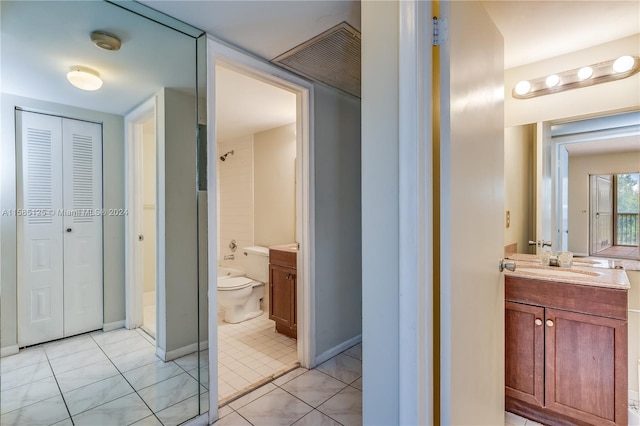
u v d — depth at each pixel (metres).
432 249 1.02
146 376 1.56
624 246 1.95
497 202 1.47
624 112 1.92
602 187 2.02
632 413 1.67
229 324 3.24
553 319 1.64
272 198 3.67
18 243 1.23
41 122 1.28
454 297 1.03
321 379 2.14
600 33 1.82
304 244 2.30
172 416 1.61
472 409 1.17
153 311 1.59
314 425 1.66
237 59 1.79
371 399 1.11
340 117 2.54
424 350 0.98
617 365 1.47
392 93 1.05
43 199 1.29
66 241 1.35
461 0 1.10
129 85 1.50
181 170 1.65
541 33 1.82
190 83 1.64
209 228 1.68
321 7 1.42
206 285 1.68
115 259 1.49
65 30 1.32
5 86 1.19
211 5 1.41
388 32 1.06
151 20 1.50
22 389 1.24
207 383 1.68
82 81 1.38
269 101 2.76
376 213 1.09
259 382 2.08
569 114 2.10
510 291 1.77
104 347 1.46
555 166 2.18
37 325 1.28
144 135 1.55
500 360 1.51
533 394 1.69
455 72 1.04
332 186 2.48
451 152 1.01
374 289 1.10
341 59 1.94
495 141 1.45
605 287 1.50
